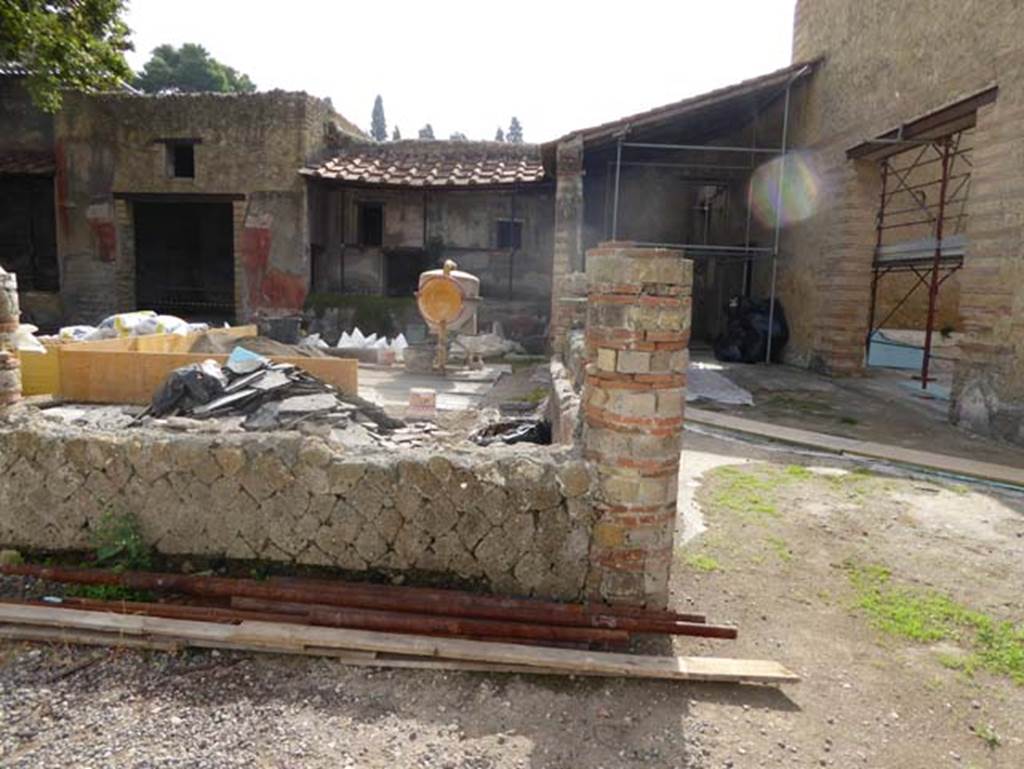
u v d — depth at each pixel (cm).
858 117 1007
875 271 1206
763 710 275
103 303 1500
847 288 1062
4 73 1522
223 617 316
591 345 330
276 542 351
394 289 1587
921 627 335
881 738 261
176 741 250
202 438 356
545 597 335
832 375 1084
